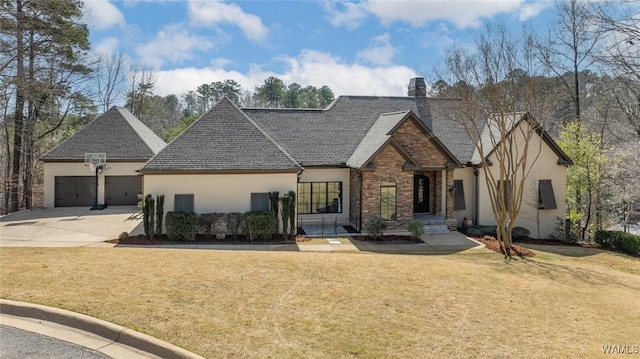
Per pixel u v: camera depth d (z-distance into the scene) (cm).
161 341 629
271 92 8256
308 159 2286
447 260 1462
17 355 596
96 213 2517
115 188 2819
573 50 2595
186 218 1819
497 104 1969
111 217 2378
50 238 1814
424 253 1723
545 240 2259
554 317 877
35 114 3203
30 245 1652
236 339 650
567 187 2642
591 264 1692
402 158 2147
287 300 846
